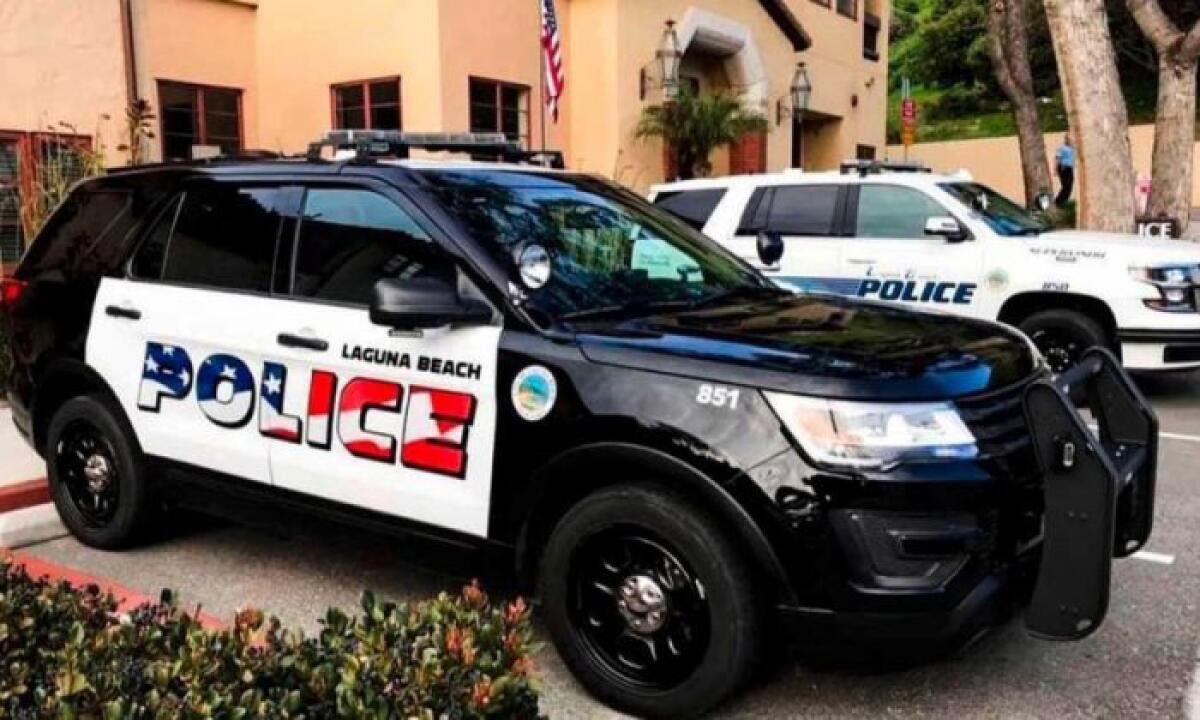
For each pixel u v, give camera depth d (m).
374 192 4.16
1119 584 4.61
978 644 4.00
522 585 3.75
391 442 3.91
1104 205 11.59
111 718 2.20
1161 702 3.58
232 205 4.61
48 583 3.16
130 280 4.89
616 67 14.70
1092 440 3.09
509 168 4.57
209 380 4.49
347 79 13.46
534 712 2.52
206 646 2.53
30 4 9.49
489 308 3.73
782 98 19.02
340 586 4.71
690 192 9.90
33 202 8.99
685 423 3.26
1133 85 34.72
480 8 13.23
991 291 8.52
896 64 41.78
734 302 4.19
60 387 5.21
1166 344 8.03
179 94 13.38
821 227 9.20
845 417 3.12
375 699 2.29
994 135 34.81
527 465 3.58
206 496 4.63
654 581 3.41
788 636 3.22
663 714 3.42
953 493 3.10
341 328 4.05
